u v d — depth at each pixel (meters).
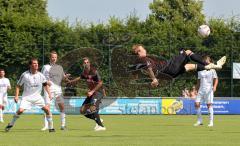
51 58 28.67
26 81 26.92
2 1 79.94
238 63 50.16
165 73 22.39
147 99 49.50
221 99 49.97
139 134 25.67
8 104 48.47
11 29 50.97
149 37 50.03
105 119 40.66
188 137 23.94
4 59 50.22
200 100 32.47
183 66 22.50
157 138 23.33
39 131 27.72
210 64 22.55
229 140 22.50
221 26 54.41
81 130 28.47
